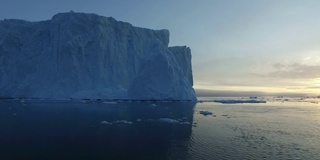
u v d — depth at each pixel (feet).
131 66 431.43
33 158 88.84
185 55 467.11
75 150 98.53
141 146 105.50
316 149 104.06
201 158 90.79
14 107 249.75
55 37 400.47
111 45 411.34
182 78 378.94
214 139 119.14
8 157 89.61
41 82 388.37
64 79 369.71
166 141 114.21
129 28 444.14
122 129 139.85
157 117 190.80
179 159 89.45
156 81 354.54
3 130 133.28
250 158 91.35
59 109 234.99
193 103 357.82
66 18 400.47
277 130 145.48
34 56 417.49
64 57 374.84
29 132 128.67
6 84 397.60
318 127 158.20
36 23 434.71
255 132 137.90
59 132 129.49
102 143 109.29
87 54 388.78
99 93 352.90
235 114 226.99
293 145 110.42
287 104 420.36
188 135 127.03
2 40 412.16
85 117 183.83
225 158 90.94
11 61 409.28
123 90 372.99
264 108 307.99
